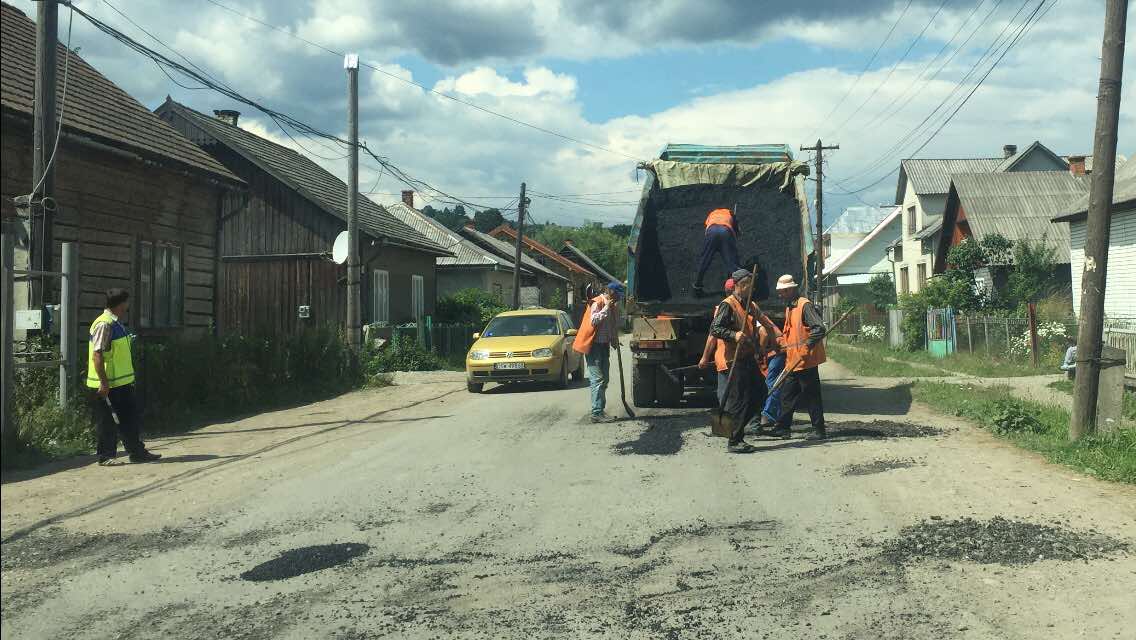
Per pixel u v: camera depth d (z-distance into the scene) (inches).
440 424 431.8
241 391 513.7
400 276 1133.1
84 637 151.9
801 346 339.6
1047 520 206.7
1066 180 1267.2
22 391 385.4
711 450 321.1
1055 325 784.3
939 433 351.6
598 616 155.0
